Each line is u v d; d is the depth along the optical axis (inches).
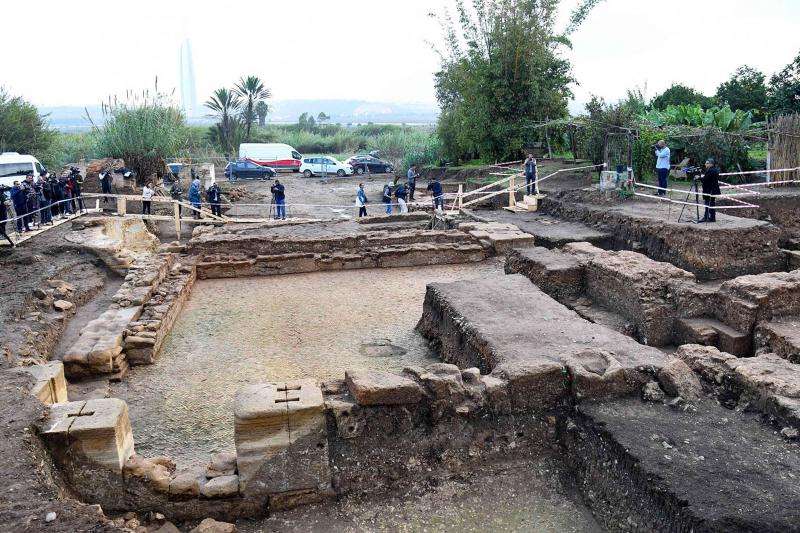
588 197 676.1
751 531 165.3
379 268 577.9
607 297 397.1
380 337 395.9
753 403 231.9
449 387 228.7
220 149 2235.5
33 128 1302.9
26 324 352.2
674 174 844.6
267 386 225.0
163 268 492.4
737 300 337.1
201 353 370.6
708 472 191.0
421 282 526.6
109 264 524.7
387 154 2164.1
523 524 209.0
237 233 626.8
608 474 211.0
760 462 197.0
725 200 607.5
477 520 210.7
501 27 1115.9
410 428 225.8
